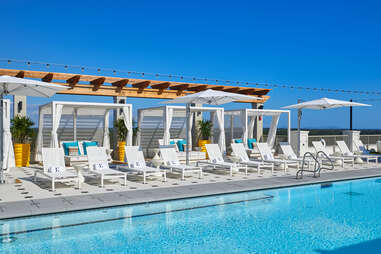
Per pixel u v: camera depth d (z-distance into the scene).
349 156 13.54
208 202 6.91
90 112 15.37
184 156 14.05
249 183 8.69
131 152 10.08
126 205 6.51
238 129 19.31
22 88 8.59
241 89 17.69
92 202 6.34
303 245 4.51
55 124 11.96
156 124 17.39
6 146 11.03
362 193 7.96
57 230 5.04
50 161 8.83
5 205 6.05
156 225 5.37
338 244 4.55
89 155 9.15
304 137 17.64
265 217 5.86
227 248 4.40
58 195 7.04
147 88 15.44
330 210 6.34
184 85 16.16
